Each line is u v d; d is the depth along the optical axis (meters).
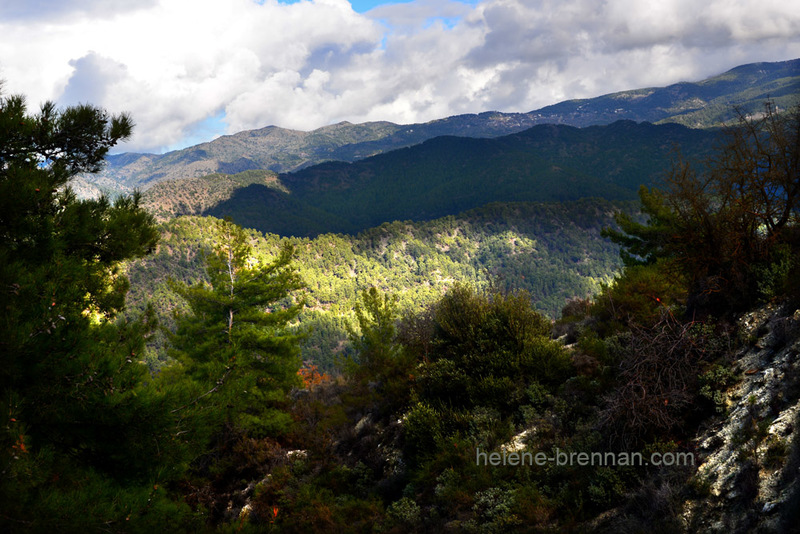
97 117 6.61
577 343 8.06
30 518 3.74
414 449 8.07
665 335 5.30
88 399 4.68
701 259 5.93
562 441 5.84
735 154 5.84
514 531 4.96
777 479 3.55
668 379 5.04
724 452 4.18
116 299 6.46
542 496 5.36
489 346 8.28
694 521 3.84
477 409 7.45
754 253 5.66
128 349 5.43
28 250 5.54
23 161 5.98
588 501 4.93
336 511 7.53
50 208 5.88
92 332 5.46
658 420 4.82
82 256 6.23
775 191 5.65
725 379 4.80
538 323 8.59
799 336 4.46
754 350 4.90
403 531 6.15
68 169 6.52
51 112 6.31
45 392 4.50
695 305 6.05
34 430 4.83
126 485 5.20
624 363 5.60
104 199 6.65
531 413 6.80
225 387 6.24
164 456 5.32
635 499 4.43
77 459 5.14
